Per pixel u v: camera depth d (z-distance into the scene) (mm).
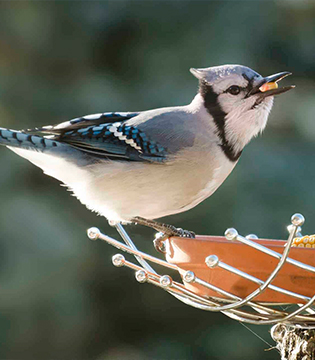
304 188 11812
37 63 13023
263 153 11969
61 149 6504
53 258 11094
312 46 13734
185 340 12328
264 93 6156
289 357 5000
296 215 4059
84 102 12445
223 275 4699
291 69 13789
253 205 11523
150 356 12109
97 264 11664
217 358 11867
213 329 12156
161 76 12922
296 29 13734
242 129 6250
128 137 6324
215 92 6250
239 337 11781
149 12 13320
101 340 12047
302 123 12852
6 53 12906
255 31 13305
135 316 12391
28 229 11109
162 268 11430
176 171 6207
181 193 6273
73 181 6582
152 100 12578
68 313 11250
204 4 13281
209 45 13062
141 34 13414
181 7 13305
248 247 4559
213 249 4672
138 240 11656
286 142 12617
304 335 4895
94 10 13359
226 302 4934
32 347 11266
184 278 4555
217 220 11484
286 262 4344
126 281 12078
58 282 11133
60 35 13195
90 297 11633
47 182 11812
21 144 6469
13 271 10938
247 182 11602
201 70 6387
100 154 6422
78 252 11281
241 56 13055
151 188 6258
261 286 4312
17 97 12477
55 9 13211
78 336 11508
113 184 6332
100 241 11648
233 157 6375
